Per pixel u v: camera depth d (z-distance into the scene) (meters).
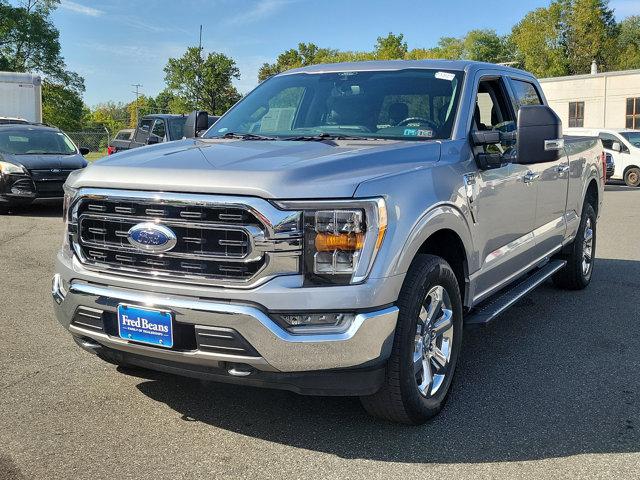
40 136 13.68
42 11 58.31
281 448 3.50
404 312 3.47
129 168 3.51
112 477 3.19
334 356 3.21
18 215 12.48
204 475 3.22
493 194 4.44
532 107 4.00
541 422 3.84
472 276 4.24
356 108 4.62
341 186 3.23
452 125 4.32
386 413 3.63
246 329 3.18
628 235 10.85
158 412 3.93
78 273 3.61
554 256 6.66
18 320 5.71
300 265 3.18
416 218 3.47
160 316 3.33
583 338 5.43
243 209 3.18
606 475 3.24
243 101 5.23
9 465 3.29
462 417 3.90
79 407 3.99
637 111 37.78
